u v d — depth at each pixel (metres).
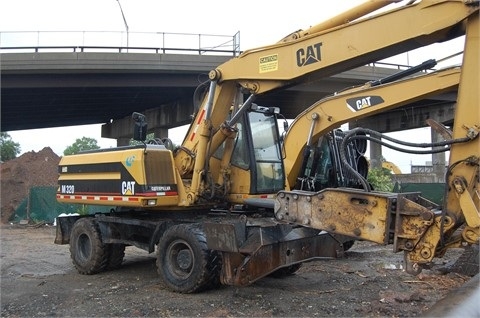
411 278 7.48
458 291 2.63
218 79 7.38
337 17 6.36
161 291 6.79
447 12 5.10
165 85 24.44
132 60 23.22
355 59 5.99
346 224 5.15
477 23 4.90
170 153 7.75
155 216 8.30
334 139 10.16
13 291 7.09
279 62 6.72
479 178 4.75
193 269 6.45
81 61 22.73
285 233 6.33
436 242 4.71
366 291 6.68
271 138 8.07
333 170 10.16
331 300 6.20
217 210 7.91
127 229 8.16
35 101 26.83
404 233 4.86
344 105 6.79
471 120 4.91
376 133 5.69
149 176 7.40
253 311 5.75
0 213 19.39
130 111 31.36
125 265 9.20
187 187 7.69
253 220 6.79
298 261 6.50
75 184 8.73
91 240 8.40
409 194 5.28
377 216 4.95
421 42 5.48
